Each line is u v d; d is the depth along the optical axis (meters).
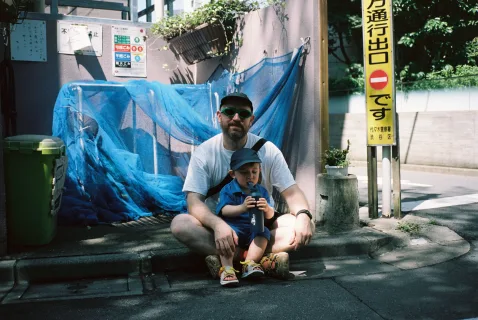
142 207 6.16
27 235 4.59
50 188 4.63
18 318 3.43
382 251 4.94
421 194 8.15
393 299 3.66
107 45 7.22
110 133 6.15
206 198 4.38
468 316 3.33
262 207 3.87
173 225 4.16
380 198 7.95
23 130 6.80
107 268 4.29
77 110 5.89
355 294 3.78
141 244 4.73
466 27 13.55
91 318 3.42
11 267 4.11
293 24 5.73
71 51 7.01
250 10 6.78
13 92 6.00
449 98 11.65
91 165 5.92
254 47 6.49
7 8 5.45
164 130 6.32
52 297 3.82
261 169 4.32
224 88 6.69
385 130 5.67
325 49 5.46
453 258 4.66
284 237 4.16
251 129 6.11
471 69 13.05
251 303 3.63
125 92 6.22
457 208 6.72
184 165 6.73
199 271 4.44
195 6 7.99
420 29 13.41
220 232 3.89
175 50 7.62
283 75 5.61
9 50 6.13
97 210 5.81
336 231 5.20
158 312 3.50
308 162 5.60
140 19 9.41
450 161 11.41
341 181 5.22
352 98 14.28
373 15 5.57
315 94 5.48
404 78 14.11
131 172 6.09
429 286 3.94
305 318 3.34
